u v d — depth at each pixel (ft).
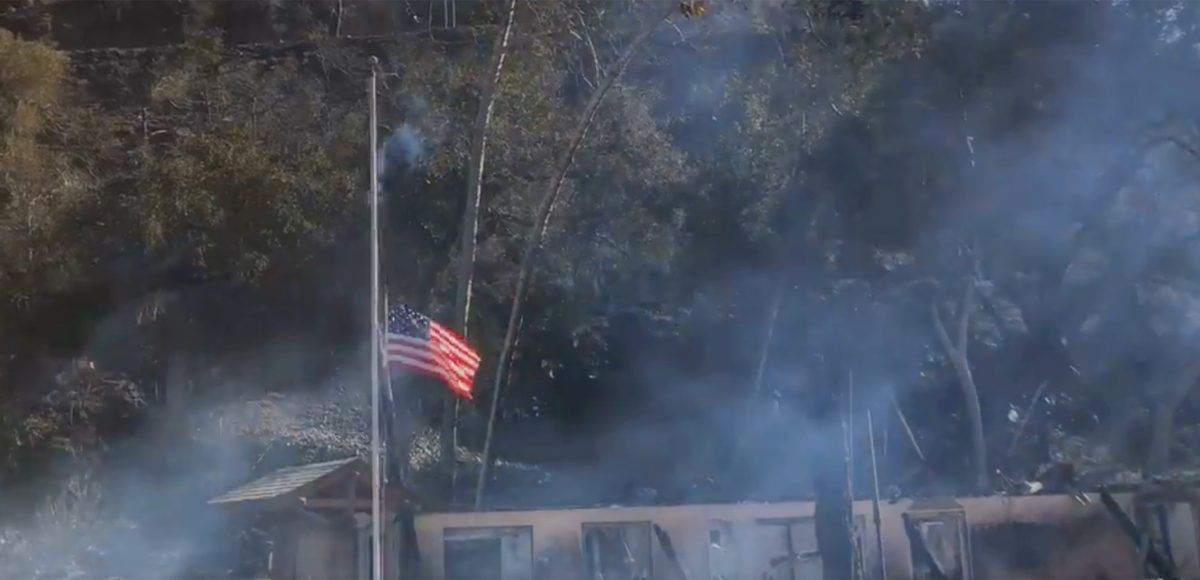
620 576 61.21
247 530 74.33
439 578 59.31
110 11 108.47
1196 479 67.72
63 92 94.58
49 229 82.12
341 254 85.46
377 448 55.06
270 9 106.11
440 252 86.48
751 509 63.87
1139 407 86.33
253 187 82.48
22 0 105.19
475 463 81.10
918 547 63.93
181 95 93.97
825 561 62.54
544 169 84.38
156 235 81.66
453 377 56.75
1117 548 63.52
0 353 83.41
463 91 86.07
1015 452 84.53
